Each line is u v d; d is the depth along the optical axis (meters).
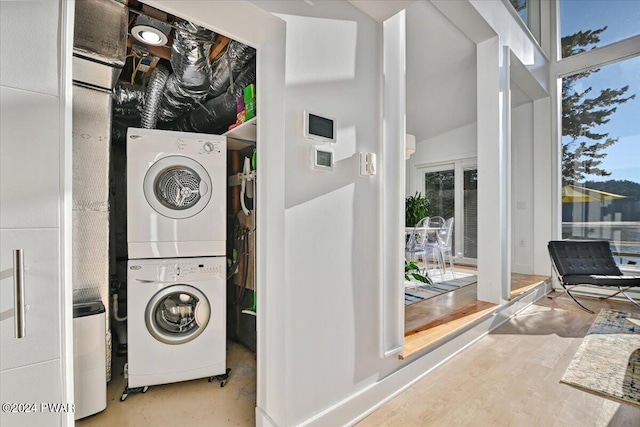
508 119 3.31
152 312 1.90
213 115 2.69
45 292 0.86
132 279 1.88
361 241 1.71
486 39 3.20
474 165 5.93
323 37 1.54
